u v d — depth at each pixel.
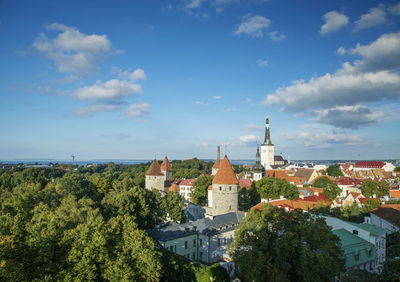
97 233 37.56
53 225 38.50
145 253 37.44
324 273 36.69
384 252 53.97
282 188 99.00
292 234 39.03
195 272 44.47
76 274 34.38
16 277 31.34
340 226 56.38
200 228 63.72
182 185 133.12
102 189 100.94
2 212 48.72
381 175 196.75
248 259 38.69
